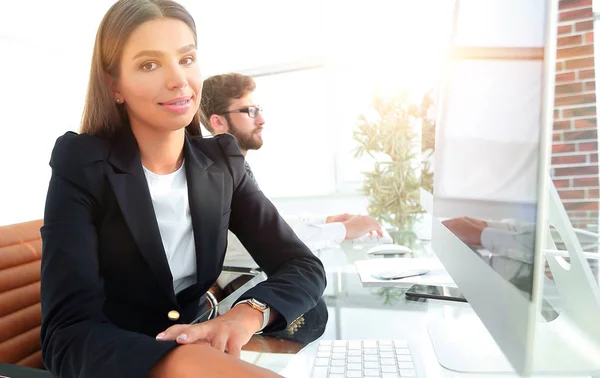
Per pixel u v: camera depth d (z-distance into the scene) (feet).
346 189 15.48
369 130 5.42
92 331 1.79
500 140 1.60
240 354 1.90
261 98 15.42
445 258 2.56
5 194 10.09
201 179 2.78
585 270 1.84
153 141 2.59
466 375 1.74
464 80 2.15
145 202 2.45
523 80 1.38
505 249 1.52
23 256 3.43
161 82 2.27
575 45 3.69
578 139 3.81
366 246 4.72
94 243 2.27
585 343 1.60
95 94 2.50
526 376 1.36
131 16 2.20
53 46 10.75
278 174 16.12
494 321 1.65
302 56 14.08
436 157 2.85
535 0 1.31
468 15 2.09
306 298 2.42
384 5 12.46
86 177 2.31
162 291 2.51
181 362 1.50
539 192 1.26
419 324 2.38
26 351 3.33
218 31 13.93
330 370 1.83
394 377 1.76
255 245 2.99
